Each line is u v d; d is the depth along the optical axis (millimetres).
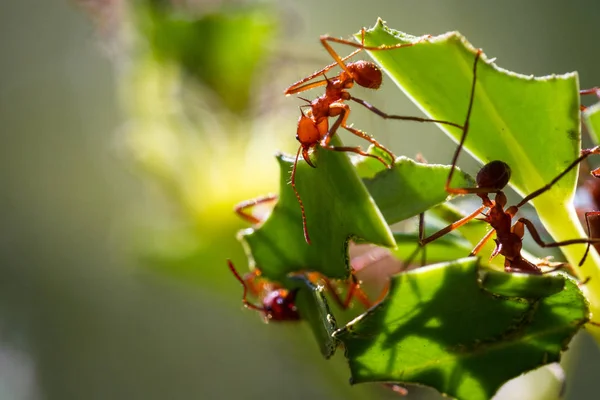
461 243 150
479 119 136
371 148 145
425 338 134
